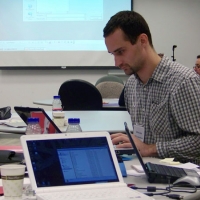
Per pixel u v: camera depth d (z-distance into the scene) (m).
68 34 5.91
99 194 1.05
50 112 3.02
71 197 1.01
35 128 1.68
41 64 5.96
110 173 1.17
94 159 1.18
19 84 6.07
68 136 1.18
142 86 1.93
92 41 5.92
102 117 2.83
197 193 1.19
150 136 1.91
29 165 1.08
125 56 1.77
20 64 5.95
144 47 1.81
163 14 6.00
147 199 1.02
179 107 1.77
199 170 1.48
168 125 1.84
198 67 5.37
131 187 1.23
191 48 6.06
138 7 5.97
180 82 1.78
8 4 5.86
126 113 3.12
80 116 2.86
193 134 1.75
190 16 6.01
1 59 5.93
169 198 1.11
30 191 1.11
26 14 5.87
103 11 5.86
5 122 2.73
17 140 2.87
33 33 5.91
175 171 1.38
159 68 1.85
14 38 5.91
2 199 1.03
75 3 5.87
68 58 5.95
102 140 1.22
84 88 3.67
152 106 1.88
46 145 1.13
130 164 1.60
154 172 1.32
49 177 1.09
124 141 1.79
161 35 6.04
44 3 5.86
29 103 6.08
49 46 5.94
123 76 5.98
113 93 5.06
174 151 1.73
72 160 1.15
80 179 1.12
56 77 6.05
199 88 1.77
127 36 1.73
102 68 5.95
